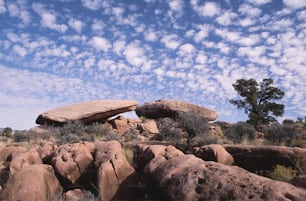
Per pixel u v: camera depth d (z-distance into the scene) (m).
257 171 9.56
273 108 31.84
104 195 9.07
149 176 9.11
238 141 15.18
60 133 23.52
